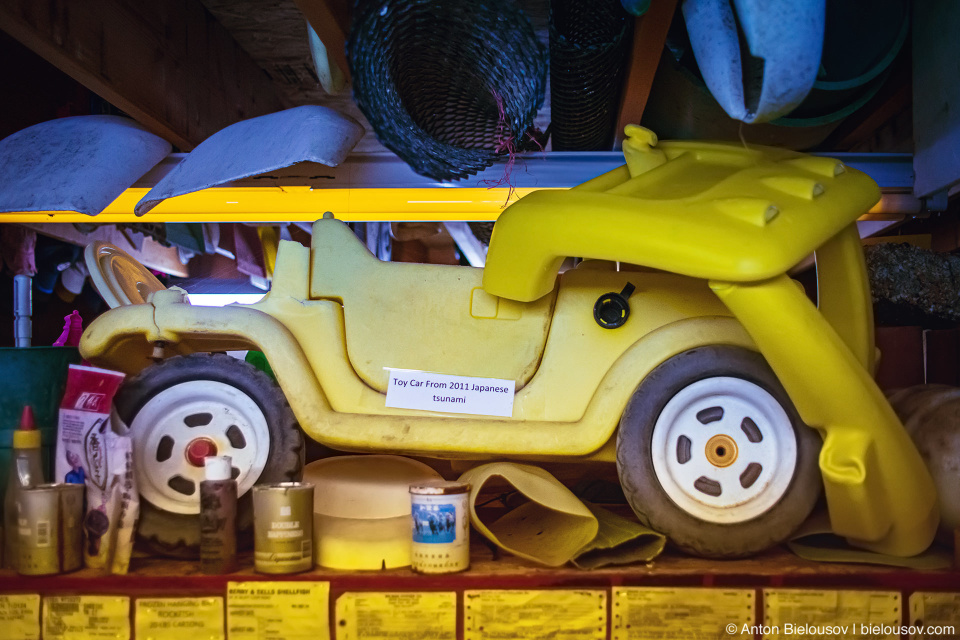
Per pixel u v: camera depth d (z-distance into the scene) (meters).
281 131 1.44
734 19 1.15
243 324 1.32
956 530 1.17
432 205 1.85
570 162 1.73
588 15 1.48
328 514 1.27
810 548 1.26
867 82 1.58
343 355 1.35
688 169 1.26
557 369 1.33
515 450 1.27
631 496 1.22
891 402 1.47
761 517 1.21
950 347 1.60
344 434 1.28
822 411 1.14
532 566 1.19
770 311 1.07
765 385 1.23
